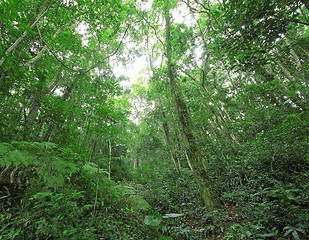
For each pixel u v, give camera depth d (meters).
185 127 5.23
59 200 2.31
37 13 4.56
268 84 5.61
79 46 6.50
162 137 11.31
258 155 4.48
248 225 2.95
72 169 2.92
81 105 6.38
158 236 2.79
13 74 3.30
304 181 3.38
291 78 7.07
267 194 3.39
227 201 4.33
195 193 4.90
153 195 5.23
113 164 7.51
